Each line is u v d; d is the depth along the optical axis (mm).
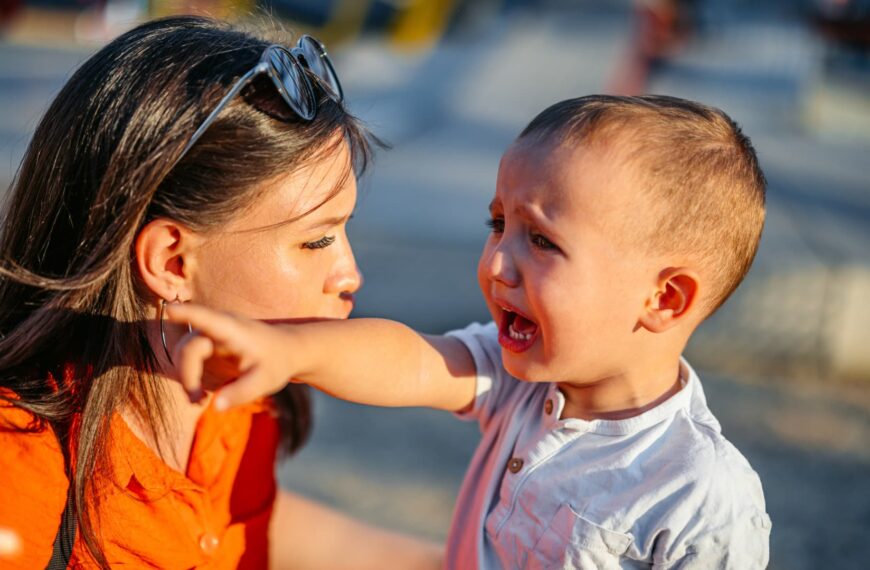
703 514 1264
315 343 1201
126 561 1313
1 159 5930
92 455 1280
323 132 1326
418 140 8961
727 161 1348
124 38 1352
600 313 1307
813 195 7340
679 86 13695
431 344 1479
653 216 1287
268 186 1285
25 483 1228
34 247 1338
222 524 1497
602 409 1403
